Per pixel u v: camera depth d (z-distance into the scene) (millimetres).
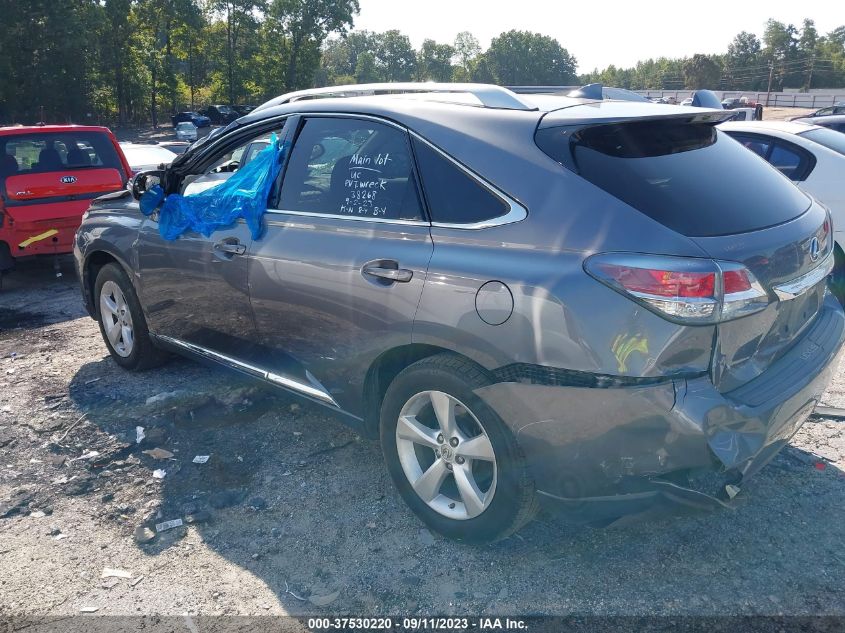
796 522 3232
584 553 3090
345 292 3316
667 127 3043
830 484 3508
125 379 5098
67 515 3502
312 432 4246
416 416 3195
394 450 3256
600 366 2549
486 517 2953
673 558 3033
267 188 3830
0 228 7922
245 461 3941
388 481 3705
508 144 2955
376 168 3379
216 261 4016
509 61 168000
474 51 171375
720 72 160125
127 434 4270
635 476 2619
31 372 5348
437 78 172125
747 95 101000
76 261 5445
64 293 8031
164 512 3496
